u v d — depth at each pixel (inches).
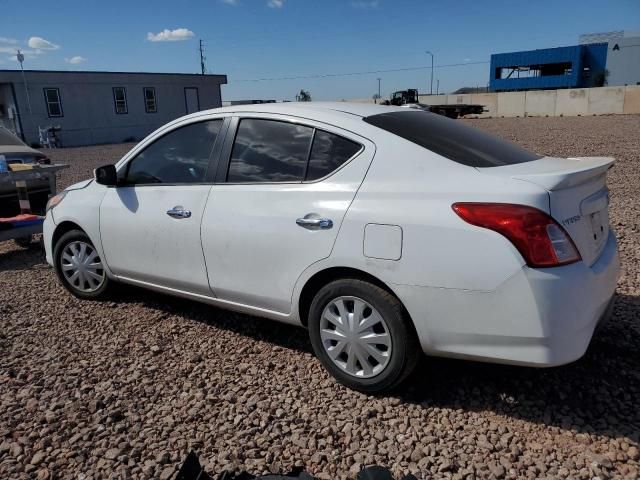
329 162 129.3
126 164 172.1
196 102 1421.0
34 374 140.7
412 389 127.6
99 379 138.1
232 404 125.6
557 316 103.1
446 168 116.4
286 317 136.9
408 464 104.1
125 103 1270.9
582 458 103.0
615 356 137.6
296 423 117.6
